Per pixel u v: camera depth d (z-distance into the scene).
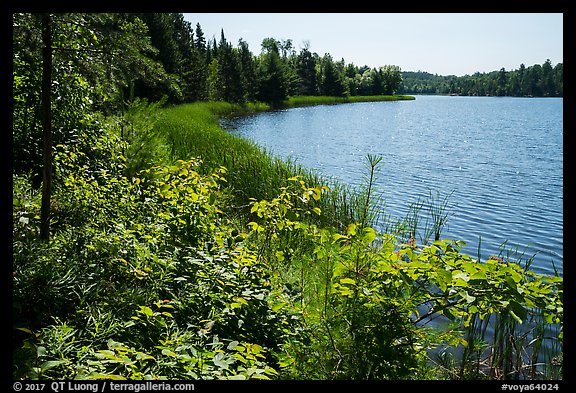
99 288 3.84
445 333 3.50
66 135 7.14
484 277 2.88
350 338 3.19
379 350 3.14
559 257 9.56
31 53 4.54
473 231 11.20
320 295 3.44
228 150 14.65
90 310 3.54
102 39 4.65
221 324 3.69
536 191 15.71
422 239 10.26
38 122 6.75
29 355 2.81
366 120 51.94
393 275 3.22
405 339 3.32
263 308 3.82
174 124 22.11
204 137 18.30
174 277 4.20
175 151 14.38
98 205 5.62
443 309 3.12
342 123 47.41
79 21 4.52
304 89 97.56
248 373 2.64
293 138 32.88
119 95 8.97
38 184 6.62
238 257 4.23
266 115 57.69
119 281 4.24
